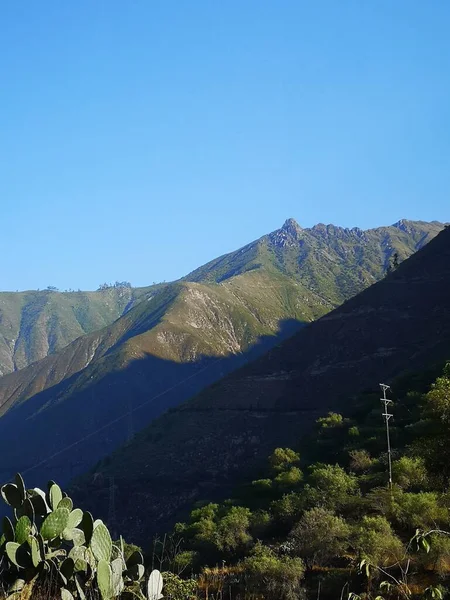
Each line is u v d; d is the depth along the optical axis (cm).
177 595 852
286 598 2056
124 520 6209
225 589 1972
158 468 7012
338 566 2398
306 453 5309
